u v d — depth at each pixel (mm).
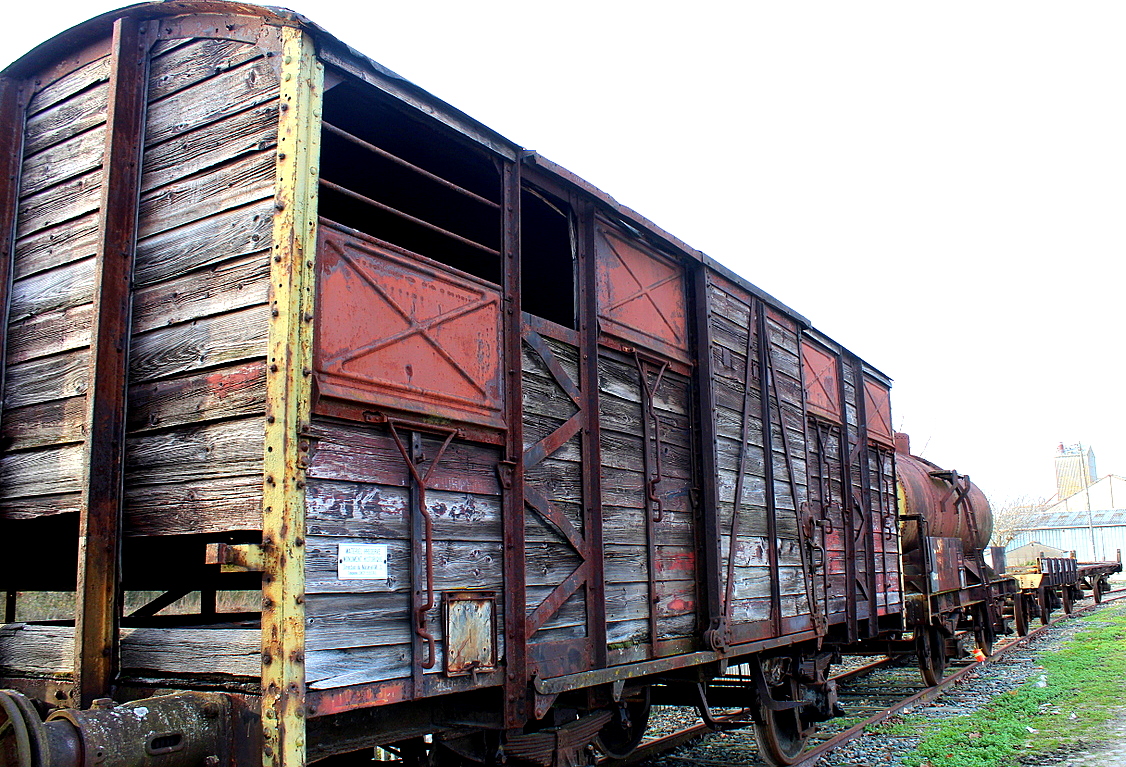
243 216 3846
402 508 4020
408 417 4074
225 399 3736
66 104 4797
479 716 4531
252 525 3531
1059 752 7645
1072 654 14562
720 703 7457
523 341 4980
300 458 3465
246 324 3723
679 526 6426
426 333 4230
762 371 7848
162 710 3205
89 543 3859
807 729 8039
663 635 5984
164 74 4367
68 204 4633
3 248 4828
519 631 4523
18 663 4246
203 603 6207
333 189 3869
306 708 3369
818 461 9039
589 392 5512
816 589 8383
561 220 6668
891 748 8125
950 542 13469
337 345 3754
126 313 4191
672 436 6520
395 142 5289
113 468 4027
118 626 3963
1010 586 18016
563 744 5078
